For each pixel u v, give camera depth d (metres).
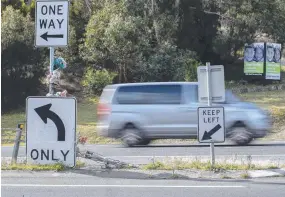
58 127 11.13
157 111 16.84
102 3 36.12
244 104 16.78
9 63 30.22
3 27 30.00
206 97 11.20
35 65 31.39
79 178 10.40
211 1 37.91
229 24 38.38
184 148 16.67
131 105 17.02
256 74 39.00
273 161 12.41
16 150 11.98
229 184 9.73
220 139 10.95
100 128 17.20
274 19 37.94
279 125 21.91
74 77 34.25
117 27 32.25
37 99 11.15
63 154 11.16
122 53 32.88
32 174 10.73
